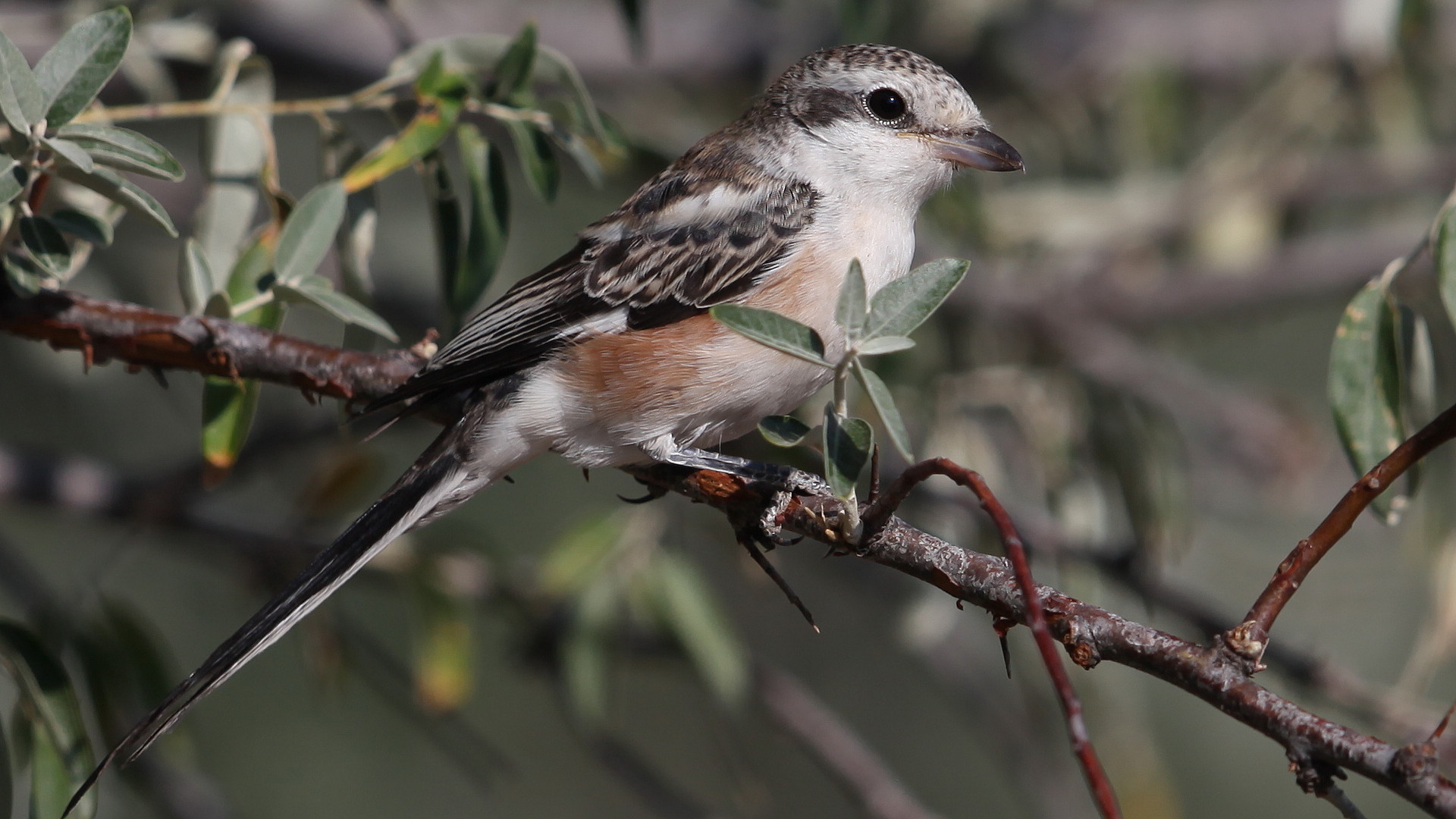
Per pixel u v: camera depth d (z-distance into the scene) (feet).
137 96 33.47
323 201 23.62
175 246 38.22
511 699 43.98
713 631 32.48
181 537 34.35
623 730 44.29
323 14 36.78
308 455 39.68
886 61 27.99
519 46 25.66
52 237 21.36
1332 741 15.60
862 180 27.45
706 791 44.27
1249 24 44.78
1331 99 42.47
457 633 33.12
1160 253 43.75
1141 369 40.60
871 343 17.71
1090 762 14.25
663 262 26.43
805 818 44.45
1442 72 43.96
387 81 25.79
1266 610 16.70
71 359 38.11
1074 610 17.87
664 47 40.96
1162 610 34.01
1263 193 43.52
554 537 42.78
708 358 24.85
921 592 36.19
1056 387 37.68
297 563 32.73
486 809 42.83
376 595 41.91
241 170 26.18
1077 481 36.47
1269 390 48.39
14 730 24.34
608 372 24.99
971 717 41.09
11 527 40.52
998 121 42.86
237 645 21.98
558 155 39.50
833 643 45.42
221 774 40.24
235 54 26.27
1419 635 41.88
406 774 42.16
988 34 41.86
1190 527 37.01
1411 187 44.09
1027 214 42.14
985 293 38.40
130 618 28.43
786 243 26.71
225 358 23.52
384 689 33.40
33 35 30.19
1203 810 43.73
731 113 42.86
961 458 35.60
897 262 27.73
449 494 25.16
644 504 32.99
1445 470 31.42
